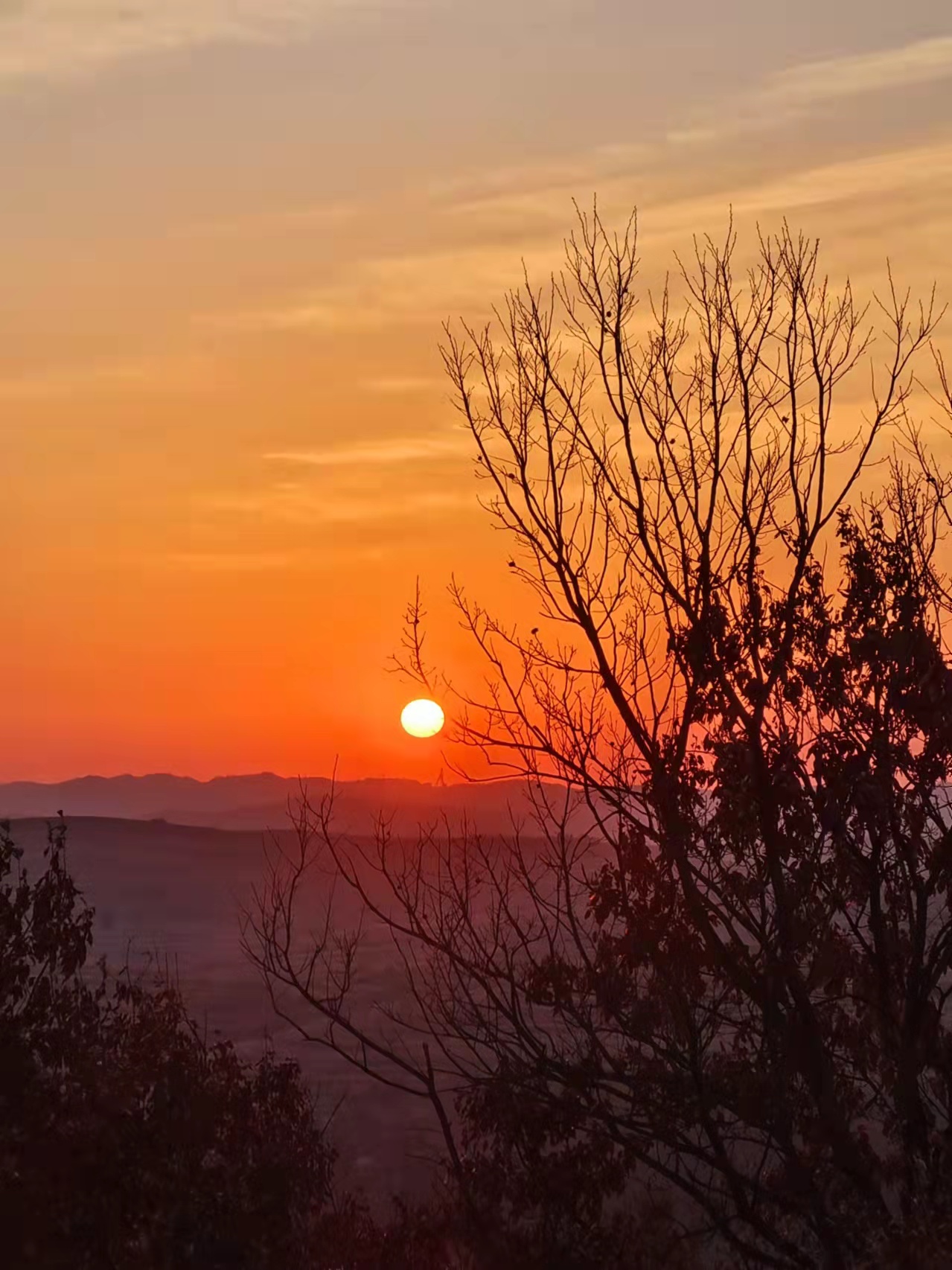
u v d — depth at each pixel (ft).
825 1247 53.06
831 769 54.75
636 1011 55.62
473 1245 56.54
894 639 55.31
